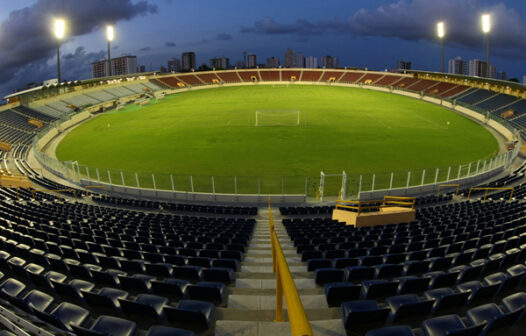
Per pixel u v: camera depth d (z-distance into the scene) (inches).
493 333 229.6
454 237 495.2
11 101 2733.8
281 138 1927.9
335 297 294.2
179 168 1475.1
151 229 658.8
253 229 729.6
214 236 616.7
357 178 1318.9
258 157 1589.6
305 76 5447.8
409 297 265.9
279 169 1427.2
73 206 932.6
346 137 1942.7
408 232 576.4
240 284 351.3
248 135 2006.6
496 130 2251.5
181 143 1876.2
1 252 392.2
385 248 456.1
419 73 4293.8
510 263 375.9
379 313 237.0
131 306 258.4
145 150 1775.3
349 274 352.8
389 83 4562.0
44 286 332.5
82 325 238.8
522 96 2795.3
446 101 3149.6
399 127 2219.5
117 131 2276.1
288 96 3777.1
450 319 222.2
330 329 224.4
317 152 1656.0
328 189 1213.1
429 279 305.7
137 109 3235.7
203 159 1584.6
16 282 298.7
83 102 3329.2
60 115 2901.1
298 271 400.5
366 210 874.1
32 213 773.3
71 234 549.6
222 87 4918.8
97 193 1196.5
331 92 4138.8
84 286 304.8
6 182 1242.6
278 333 204.8
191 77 5270.7
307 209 978.7
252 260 471.5
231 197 1106.7
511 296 252.4
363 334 238.8
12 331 225.8
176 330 207.2
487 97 3058.6
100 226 650.8
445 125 2309.3
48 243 448.5
